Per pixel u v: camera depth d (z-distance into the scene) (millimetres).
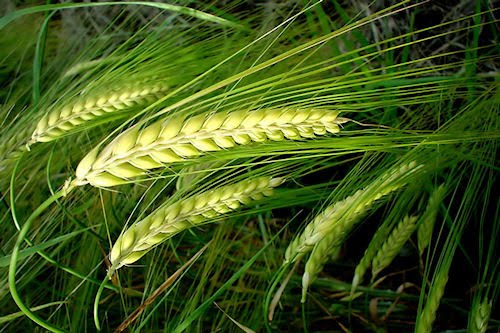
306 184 475
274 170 344
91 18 510
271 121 241
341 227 338
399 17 483
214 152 285
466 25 476
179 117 246
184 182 344
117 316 400
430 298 322
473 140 343
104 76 367
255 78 394
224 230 400
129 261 267
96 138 416
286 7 458
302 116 240
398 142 356
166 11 500
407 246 460
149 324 393
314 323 422
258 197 285
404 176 328
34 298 379
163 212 273
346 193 365
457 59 474
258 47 422
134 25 532
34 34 500
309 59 426
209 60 407
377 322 409
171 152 243
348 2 497
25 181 396
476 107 365
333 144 288
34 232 367
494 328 400
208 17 382
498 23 469
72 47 496
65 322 355
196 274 404
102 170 244
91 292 358
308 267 340
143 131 242
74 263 396
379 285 459
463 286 439
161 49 401
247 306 387
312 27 440
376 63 464
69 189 246
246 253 419
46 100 397
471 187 362
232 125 241
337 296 433
